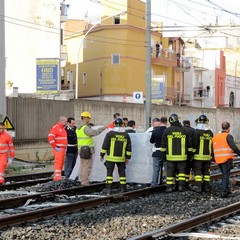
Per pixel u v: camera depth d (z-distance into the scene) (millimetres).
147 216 18578
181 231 15852
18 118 44281
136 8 87188
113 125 26922
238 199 23312
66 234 15523
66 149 28297
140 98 47594
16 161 43125
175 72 102688
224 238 15070
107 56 86125
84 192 25188
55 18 77375
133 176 27078
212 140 24234
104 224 17016
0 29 36188
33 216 17531
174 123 24375
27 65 76438
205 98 113688
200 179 24609
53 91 58375
